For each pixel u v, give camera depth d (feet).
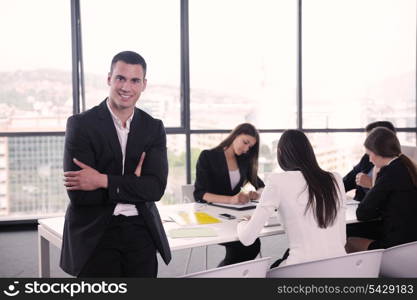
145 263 5.74
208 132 17.34
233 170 10.18
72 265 5.40
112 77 5.69
